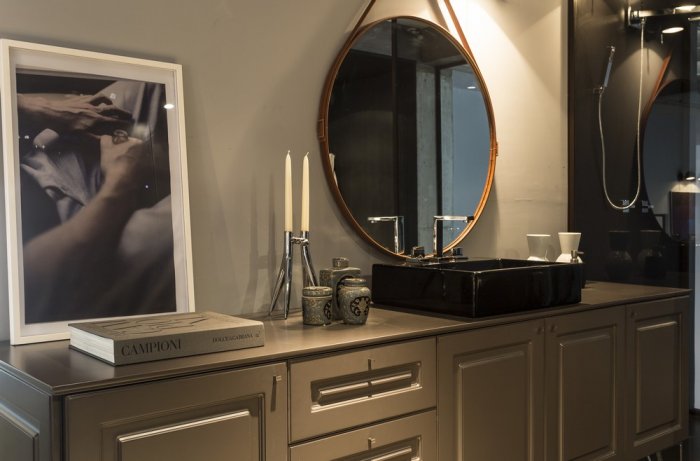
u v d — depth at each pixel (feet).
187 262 5.76
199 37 6.07
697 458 8.49
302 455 4.70
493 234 8.69
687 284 8.66
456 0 8.23
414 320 5.92
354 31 7.07
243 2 6.33
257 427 4.47
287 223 6.16
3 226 5.09
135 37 5.71
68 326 5.06
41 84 5.16
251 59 6.40
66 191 5.22
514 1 8.94
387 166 7.42
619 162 9.21
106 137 5.44
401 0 7.63
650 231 8.96
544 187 9.34
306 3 6.77
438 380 5.56
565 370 6.71
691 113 8.57
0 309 5.07
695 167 8.55
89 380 3.79
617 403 7.35
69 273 5.18
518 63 8.98
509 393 6.16
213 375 4.23
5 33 5.08
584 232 9.55
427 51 7.82
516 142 8.96
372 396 5.13
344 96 7.02
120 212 5.46
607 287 8.61
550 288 6.67
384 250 7.36
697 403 8.56
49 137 5.17
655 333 7.83
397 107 7.52
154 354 4.30
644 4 8.95
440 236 7.25
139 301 5.49
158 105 5.73
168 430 4.05
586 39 9.49
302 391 4.69
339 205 7.00
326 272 6.07
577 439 6.87
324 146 6.84
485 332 5.93
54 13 5.30
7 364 4.25
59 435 3.69
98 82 5.44
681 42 8.66
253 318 6.08
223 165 6.22
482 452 5.92
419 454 5.46
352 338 5.08
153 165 5.66
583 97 9.53
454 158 8.10
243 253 6.34
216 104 6.17
